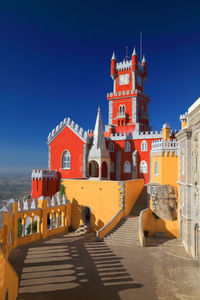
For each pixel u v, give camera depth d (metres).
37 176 44.25
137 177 47.56
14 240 24.83
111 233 28.34
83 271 18.62
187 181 24.80
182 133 26.25
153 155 35.78
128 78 59.28
